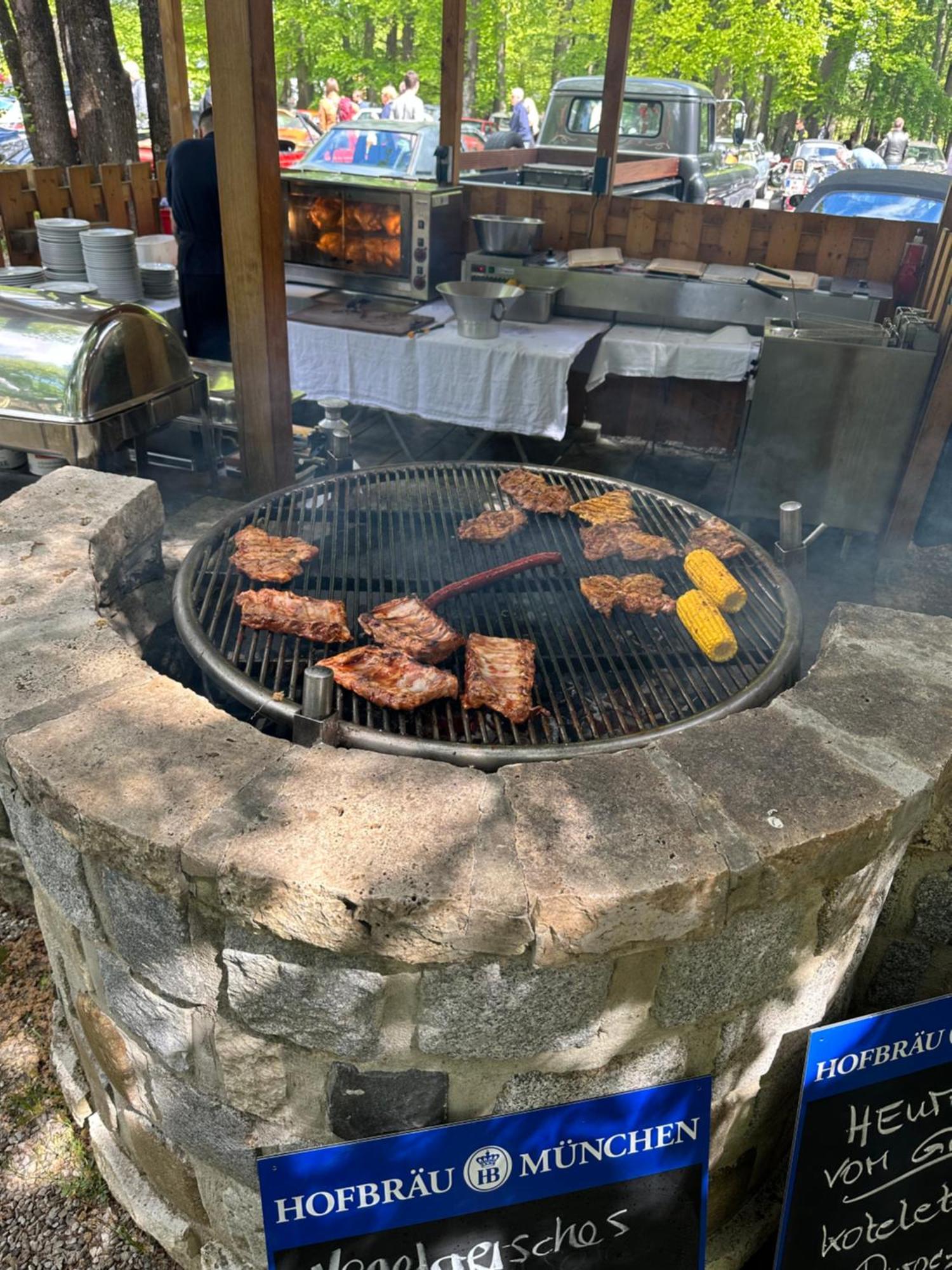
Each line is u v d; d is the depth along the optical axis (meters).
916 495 3.96
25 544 2.15
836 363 3.91
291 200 5.03
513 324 4.91
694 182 7.46
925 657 1.85
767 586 2.49
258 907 1.29
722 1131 1.81
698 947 1.44
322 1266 1.60
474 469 3.13
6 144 12.34
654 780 1.47
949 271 4.24
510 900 1.24
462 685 2.13
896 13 19.25
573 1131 1.58
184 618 2.14
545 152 7.61
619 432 6.02
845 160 16.30
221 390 3.65
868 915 1.80
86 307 2.92
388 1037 1.46
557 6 18.80
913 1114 1.81
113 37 8.00
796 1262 1.84
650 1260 1.76
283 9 18.25
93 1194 2.14
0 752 1.54
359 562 2.57
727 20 17.70
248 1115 1.67
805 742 1.57
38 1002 2.54
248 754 1.50
